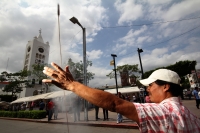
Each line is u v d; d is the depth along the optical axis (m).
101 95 0.89
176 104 0.96
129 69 30.95
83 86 0.97
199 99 10.40
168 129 0.80
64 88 1.03
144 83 1.19
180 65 27.73
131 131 6.38
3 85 49.97
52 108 11.02
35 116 13.09
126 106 0.86
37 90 45.91
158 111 0.86
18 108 22.88
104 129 7.13
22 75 32.53
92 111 16.91
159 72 1.14
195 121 0.94
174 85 1.06
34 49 51.22
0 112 18.30
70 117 11.91
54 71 1.08
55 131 7.43
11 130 8.81
